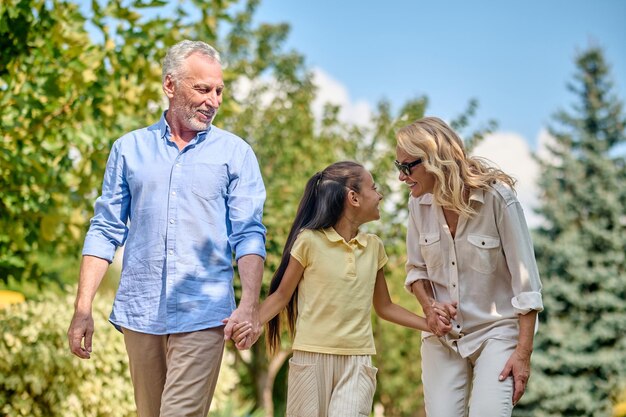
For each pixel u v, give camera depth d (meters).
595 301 23.55
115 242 4.00
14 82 6.91
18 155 6.85
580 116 26.88
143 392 3.96
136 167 3.92
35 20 7.11
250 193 3.93
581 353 23.33
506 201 3.99
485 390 3.91
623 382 22.91
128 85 7.60
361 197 4.18
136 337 3.86
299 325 4.10
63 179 7.39
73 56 7.07
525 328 3.95
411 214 4.28
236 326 3.68
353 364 4.04
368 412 4.06
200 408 3.79
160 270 3.83
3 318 7.57
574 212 25.09
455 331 4.12
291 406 4.07
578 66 27.39
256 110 14.34
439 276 4.18
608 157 25.64
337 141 13.16
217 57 3.94
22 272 8.10
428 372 4.23
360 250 4.16
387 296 4.33
